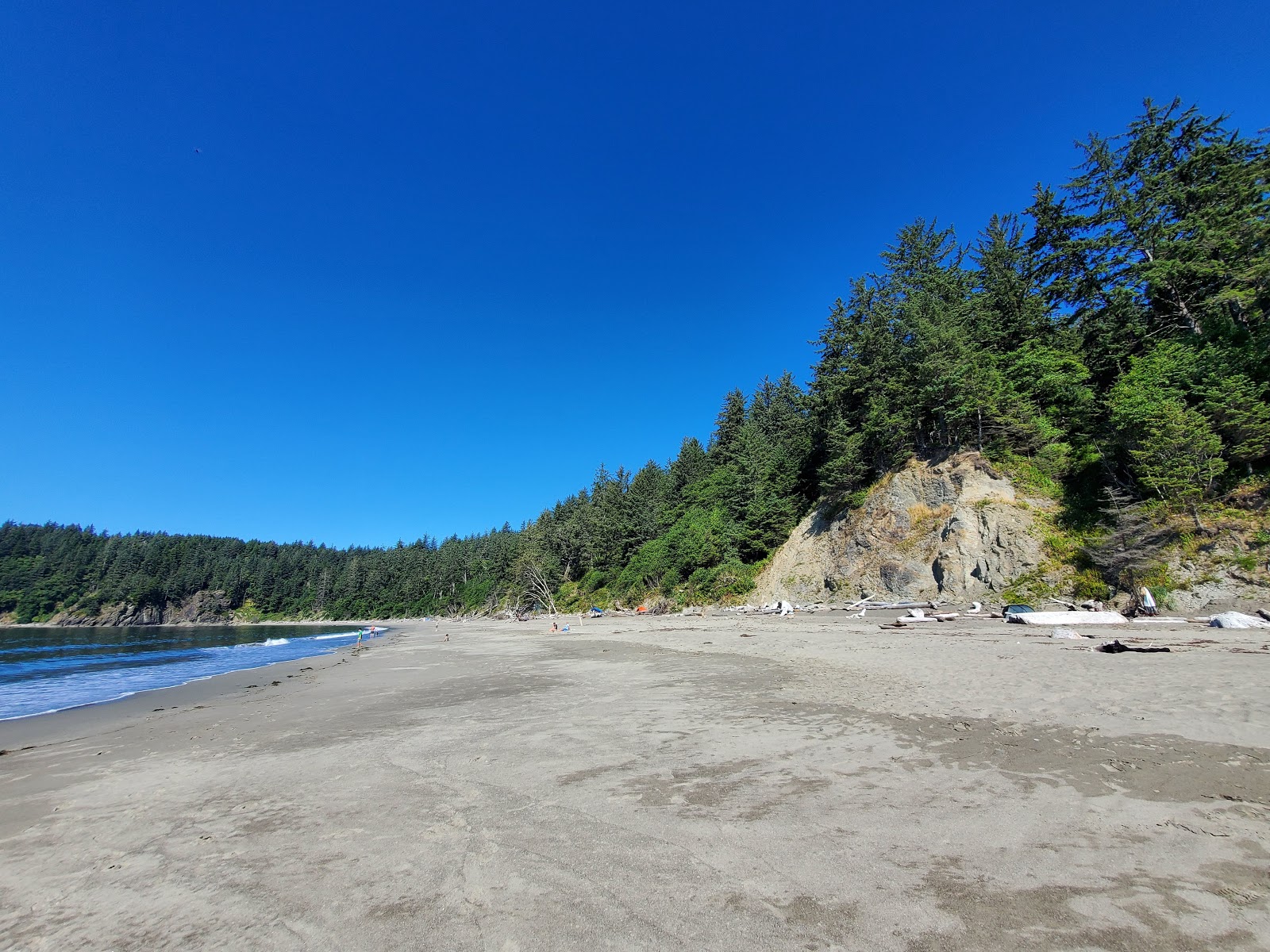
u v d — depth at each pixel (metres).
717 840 4.32
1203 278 27.02
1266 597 18.22
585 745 7.42
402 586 126.19
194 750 8.56
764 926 3.17
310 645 45.00
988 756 5.91
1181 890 3.26
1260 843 3.73
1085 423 29.56
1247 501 20.48
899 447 36.47
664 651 19.42
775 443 61.56
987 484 30.41
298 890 3.96
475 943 3.17
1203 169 29.42
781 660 15.00
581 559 81.88
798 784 5.45
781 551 42.81
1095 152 31.80
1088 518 25.94
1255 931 2.84
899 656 14.12
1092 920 3.03
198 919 3.65
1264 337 22.38
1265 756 5.31
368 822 5.16
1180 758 5.41
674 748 7.00
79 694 17.27
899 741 6.69
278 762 7.52
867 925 3.12
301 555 162.12
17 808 6.20
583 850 4.28
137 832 5.29
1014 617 20.55
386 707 11.45
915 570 31.11
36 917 3.82
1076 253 32.81
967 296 39.69
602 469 97.88
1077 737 6.33
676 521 63.91
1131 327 29.81
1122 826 4.12
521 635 37.12
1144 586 20.78
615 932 3.18
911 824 4.38
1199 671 9.45
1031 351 33.31
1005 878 3.52
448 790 5.90
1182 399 23.53
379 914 3.56
